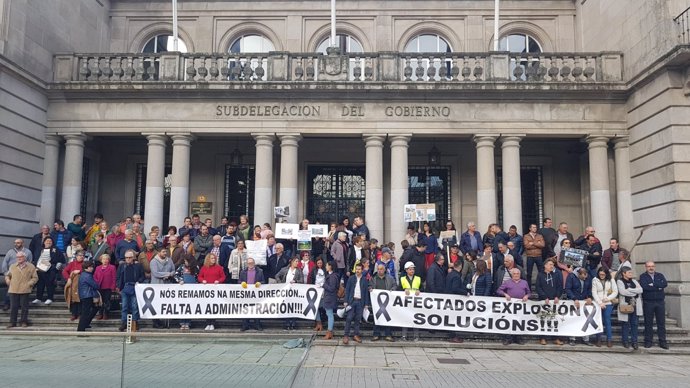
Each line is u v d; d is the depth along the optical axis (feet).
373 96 63.67
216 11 78.38
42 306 51.60
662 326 45.21
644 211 58.70
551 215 72.79
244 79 63.98
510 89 62.18
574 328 45.16
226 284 46.78
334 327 50.03
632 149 61.36
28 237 60.90
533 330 45.32
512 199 61.93
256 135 63.82
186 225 56.24
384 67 63.62
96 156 73.82
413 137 66.33
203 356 13.30
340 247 51.13
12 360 13.23
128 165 74.95
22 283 47.03
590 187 63.77
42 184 63.52
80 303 47.91
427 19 77.51
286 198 62.59
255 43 78.79
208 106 64.18
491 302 45.75
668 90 54.29
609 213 61.62
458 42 77.10
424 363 38.22
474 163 73.82
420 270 50.55
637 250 59.82
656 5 55.52
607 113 62.75
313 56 64.39
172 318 45.88
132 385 13.14
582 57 63.62
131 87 63.31
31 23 61.00
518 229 61.57
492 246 52.19
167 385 12.96
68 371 13.16
